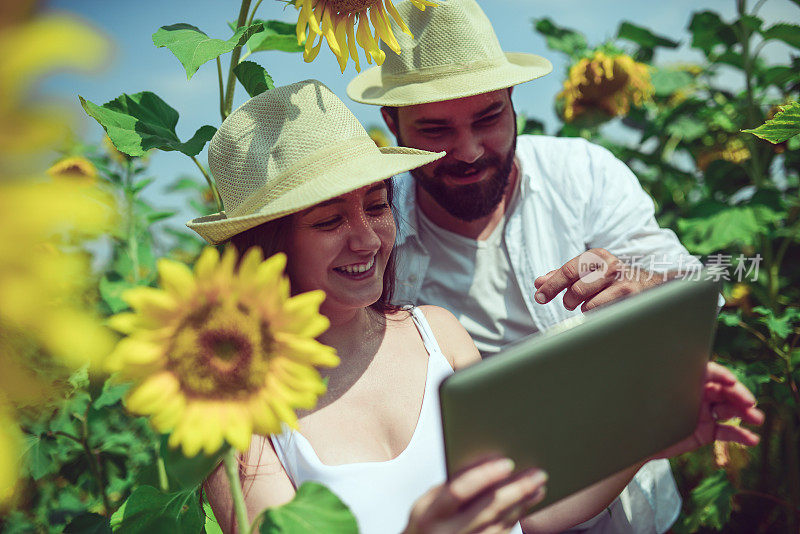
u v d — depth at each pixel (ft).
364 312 4.46
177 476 3.35
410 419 4.18
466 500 2.54
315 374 2.65
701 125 9.44
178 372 2.52
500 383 2.61
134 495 3.80
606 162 6.55
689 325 3.14
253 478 3.84
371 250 3.90
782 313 8.48
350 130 4.05
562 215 6.39
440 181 5.93
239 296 2.56
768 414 8.47
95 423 6.54
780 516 8.44
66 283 1.27
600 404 2.94
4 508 6.30
